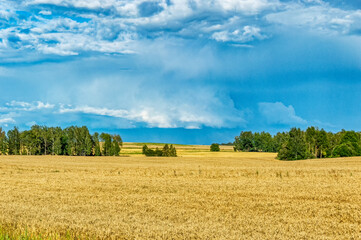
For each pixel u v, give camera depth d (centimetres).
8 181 3856
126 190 3169
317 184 3475
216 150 15325
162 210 2239
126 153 13788
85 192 3058
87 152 12144
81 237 1548
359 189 3116
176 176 4372
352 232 1678
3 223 1792
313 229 1733
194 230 1681
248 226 1777
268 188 3228
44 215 2030
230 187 3316
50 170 5119
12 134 12219
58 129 12750
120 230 1672
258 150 15388
